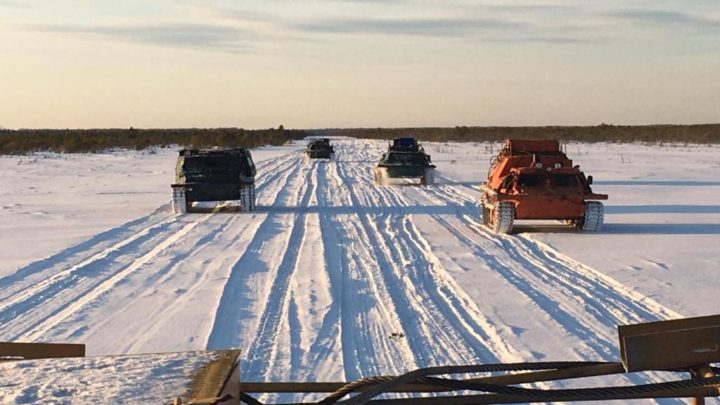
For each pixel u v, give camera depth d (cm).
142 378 214
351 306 1035
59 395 201
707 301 1038
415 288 1152
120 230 1875
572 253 1471
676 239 1664
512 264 1363
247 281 1212
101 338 885
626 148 7769
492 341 857
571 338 862
